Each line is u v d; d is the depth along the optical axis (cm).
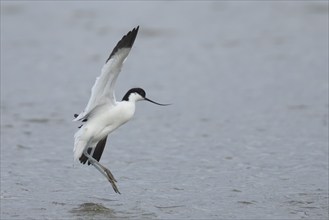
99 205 1132
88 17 2825
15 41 2512
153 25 2691
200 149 1450
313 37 2508
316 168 1312
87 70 2152
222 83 1998
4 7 3003
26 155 1412
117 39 2502
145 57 2309
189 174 1295
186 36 2556
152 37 2548
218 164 1352
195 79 2048
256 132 1560
